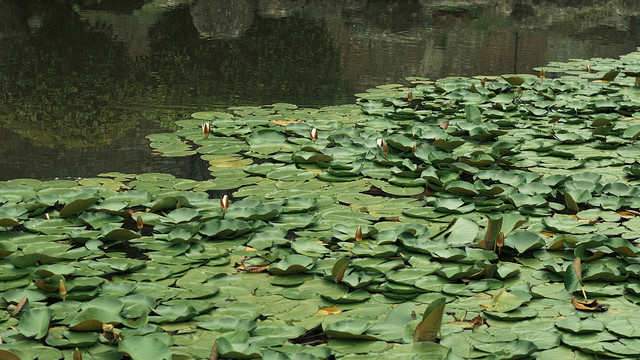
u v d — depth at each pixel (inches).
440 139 168.4
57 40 301.3
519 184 147.9
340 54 295.4
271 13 386.3
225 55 285.7
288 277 108.1
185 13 374.3
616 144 178.5
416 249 115.6
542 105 216.4
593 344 88.0
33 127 190.1
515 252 118.2
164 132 188.4
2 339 88.5
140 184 148.1
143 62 268.8
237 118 200.1
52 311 94.6
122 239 119.0
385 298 102.2
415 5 439.5
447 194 144.7
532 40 340.5
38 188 143.6
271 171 157.5
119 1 408.5
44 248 115.0
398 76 260.7
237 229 121.8
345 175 155.8
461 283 106.3
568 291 102.0
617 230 126.0
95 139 181.6
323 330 92.7
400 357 85.5
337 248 120.2
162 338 87.7
